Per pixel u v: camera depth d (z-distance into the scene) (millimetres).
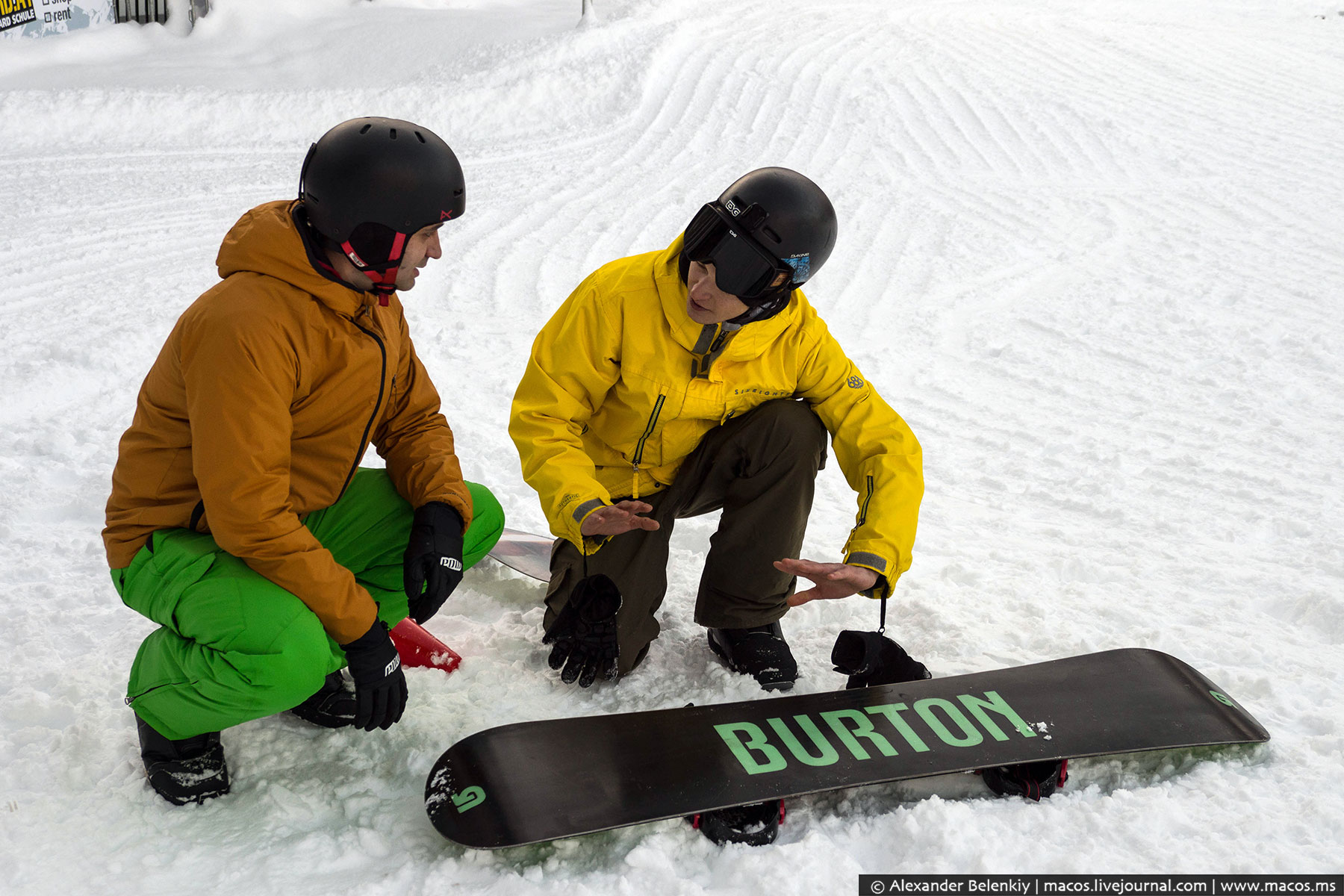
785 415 2096
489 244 6742
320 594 1707
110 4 12719
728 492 2213
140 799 1822
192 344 1659
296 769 1930
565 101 11047
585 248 6676
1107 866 1656
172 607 1721
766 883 1616
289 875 1663
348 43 12586
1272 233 6676
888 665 2113
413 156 1641
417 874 1668
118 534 1824
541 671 2307
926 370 4695
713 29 13586
